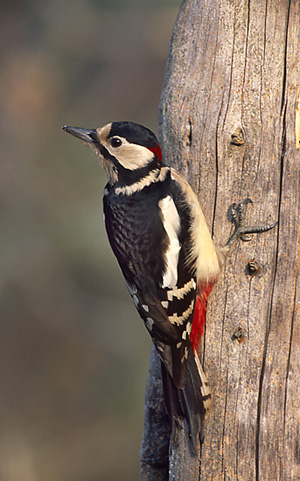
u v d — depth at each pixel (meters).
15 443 19.42
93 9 24.20
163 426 10.45
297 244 8.80
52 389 20.06
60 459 19.20
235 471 8.75
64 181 21.64
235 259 8.95
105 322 20.55
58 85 23.52
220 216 9.11
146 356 20.19
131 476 18.95
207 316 9.01
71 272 20.97
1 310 20.70
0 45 24.03
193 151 9.27
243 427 8.75
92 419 19.75
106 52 23.61
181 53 9.70
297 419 8.60
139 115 22.91
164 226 9.02
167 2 23.72
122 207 9.27
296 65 9.16
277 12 9.32
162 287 8.97
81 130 9.57
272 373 8.72
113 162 9.38
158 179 9.23
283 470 8.60
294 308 8.73
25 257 21.06
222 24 9.46
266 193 8.96
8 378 20.23
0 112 22.86
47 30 24.12
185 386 8.87
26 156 22.16
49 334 20.58
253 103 9.16
